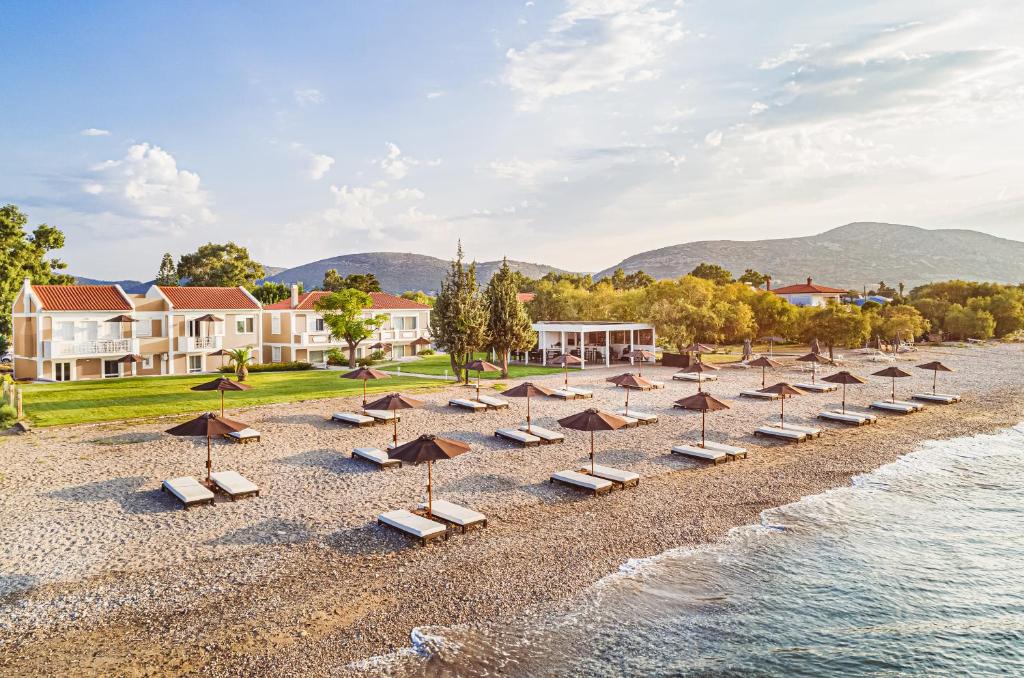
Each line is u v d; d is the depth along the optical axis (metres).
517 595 12.66
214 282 102.25
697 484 20.31
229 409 30.69
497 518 16.88
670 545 15.45
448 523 16.06
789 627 11.91
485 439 25.70
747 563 14.61
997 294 101.81
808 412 32.94
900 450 25.34
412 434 26.22
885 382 45.03
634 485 19.88
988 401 37.50
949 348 81.44
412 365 55.25
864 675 10.52
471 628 11.38
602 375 47.41
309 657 10.31
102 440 24.17
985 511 18.45
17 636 10.73
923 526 17.22
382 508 17.38
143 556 14.08
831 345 61.25
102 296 48.97
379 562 13.99
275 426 27.12
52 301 45.81
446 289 41.09
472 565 13.96
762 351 75.00
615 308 77.81
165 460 21.64
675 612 12.25
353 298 53.69
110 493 18.20
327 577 13.23
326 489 19.00
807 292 123.69
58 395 35.25
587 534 15.93
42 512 16.59
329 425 27.53
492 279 44.72
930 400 36.97
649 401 35.62
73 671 9.76
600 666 10.34
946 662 10.98
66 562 13.68
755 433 27.34
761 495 19.45
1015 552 15.59
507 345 43.94
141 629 11.05
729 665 10.55
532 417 30.22
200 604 11.98
